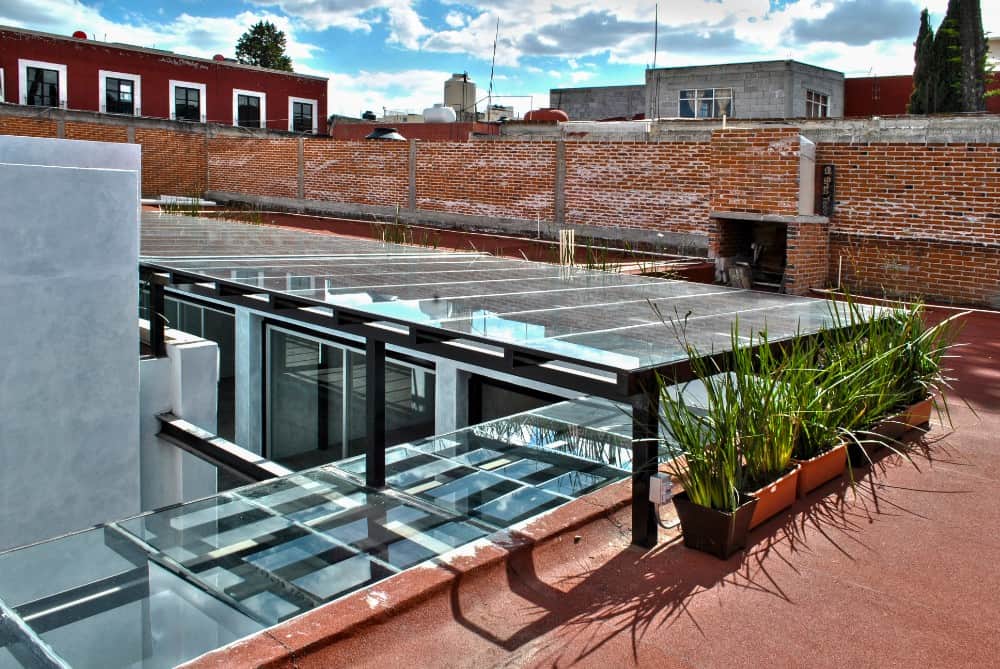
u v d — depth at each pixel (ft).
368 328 17.87
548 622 11.48
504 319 17.39
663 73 94.32
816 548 13.75
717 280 42.29
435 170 67.67
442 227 67.31
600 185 56.80
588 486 18.69
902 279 40.93
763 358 15.79
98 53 101.65
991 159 37.45
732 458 13.35
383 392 18.57
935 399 22.41
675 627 11.32
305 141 79.25
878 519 14.92
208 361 30.30
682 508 13.69
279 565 15.75
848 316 20.51
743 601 12.05
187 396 29.91
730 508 13.39
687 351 14.10
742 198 42.11
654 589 12.41
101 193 26.30
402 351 31.60
